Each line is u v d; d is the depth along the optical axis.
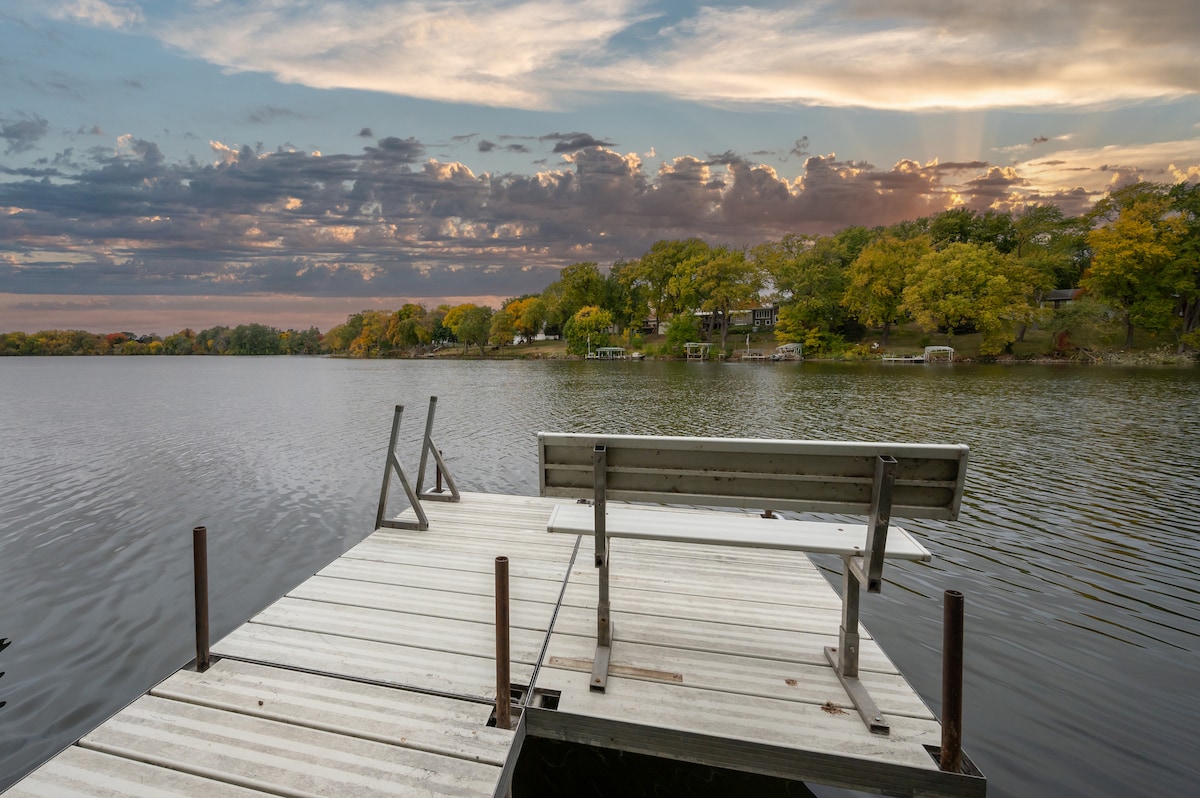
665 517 3.51
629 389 35.16
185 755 2.69
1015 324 61.94
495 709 3.05
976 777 2.57
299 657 3.52
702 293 86.69
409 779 2.56
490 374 56.38
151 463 13.35
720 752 2.84
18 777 3.52
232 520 8.95
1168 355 52.09
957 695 2.59
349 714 2.99
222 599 6.15
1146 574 6.73
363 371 69.38
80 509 9.57
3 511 9.43
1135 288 57.97
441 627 3.90
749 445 3.03
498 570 2.84
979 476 11.63
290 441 16.62
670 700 3.11
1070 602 5.98
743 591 4.47
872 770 2.68
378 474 12.23
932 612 5.78
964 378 38.34
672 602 4.28
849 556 3.12
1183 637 5.22
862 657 3.54
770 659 3.52
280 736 2.82
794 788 3.33
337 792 2.48
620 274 111.75
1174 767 3.54
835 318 78.75
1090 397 26.20
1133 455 13.53
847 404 25.19
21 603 6.02
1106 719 4.03
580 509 3.75
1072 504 9.62
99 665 4.84
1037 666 4.74
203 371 75.38
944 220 84.69
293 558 7.35
